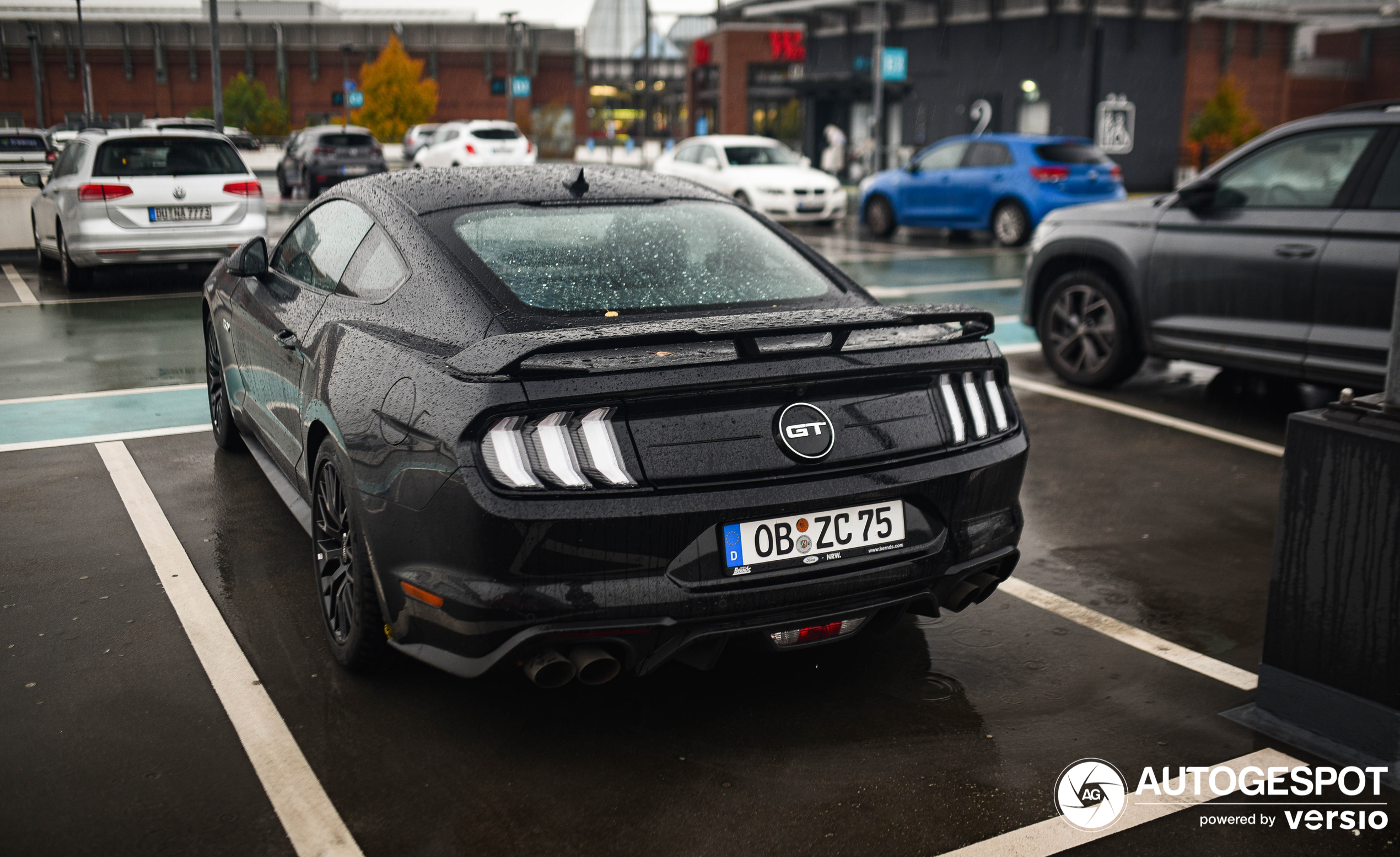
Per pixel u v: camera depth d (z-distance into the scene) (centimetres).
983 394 303
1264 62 3725
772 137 3697
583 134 6372
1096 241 681
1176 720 300
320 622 350
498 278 306
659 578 256
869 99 3541
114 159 1005
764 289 329
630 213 353
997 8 3180
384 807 253
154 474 499
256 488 482
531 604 249
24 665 318
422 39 6153
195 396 654
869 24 3619
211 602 364
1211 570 408
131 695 302
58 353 779
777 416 268
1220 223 618
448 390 260
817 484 268
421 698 303
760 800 258
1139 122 3216
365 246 347
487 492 248
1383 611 276
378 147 2477
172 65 5959
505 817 250
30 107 5834
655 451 256
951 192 1645
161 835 241
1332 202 575
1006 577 311
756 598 262
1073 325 709
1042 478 517
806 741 285
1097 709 305
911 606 290
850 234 1814
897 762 276
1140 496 493
